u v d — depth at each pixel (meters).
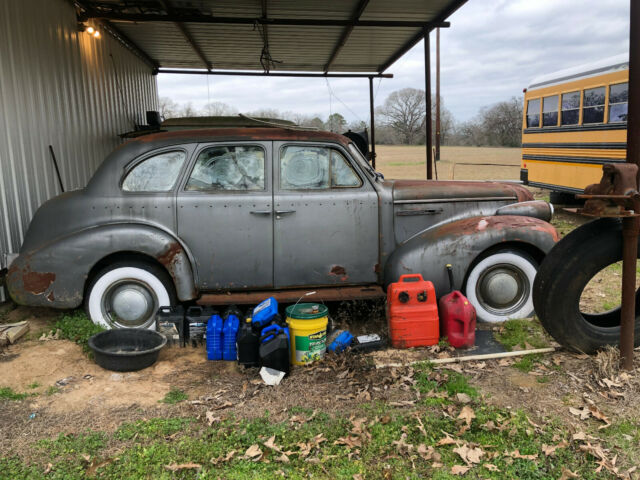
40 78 6.44
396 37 9.84
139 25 9.11
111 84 9.42
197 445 2.87
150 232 4.25
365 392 3.43
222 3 8.02
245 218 4.39
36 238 4.39
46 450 2.82
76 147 7.58
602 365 3.59
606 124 10.05
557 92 12.04
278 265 4.46
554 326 3.82
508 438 2.89
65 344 4.21
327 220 4.48
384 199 4.57
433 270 4.45
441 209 4.71
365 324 4.83
